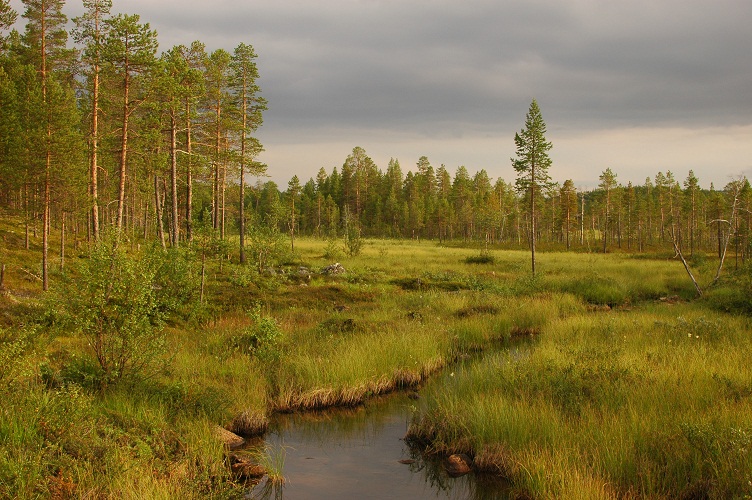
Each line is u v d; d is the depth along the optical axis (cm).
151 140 2656
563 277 2922
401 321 1681
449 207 9338
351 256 4181
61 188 2447
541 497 613
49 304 916
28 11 3056
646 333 1362
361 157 10312
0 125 2908
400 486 700
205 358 1155
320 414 995
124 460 631
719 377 880
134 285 913
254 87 3641
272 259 2989
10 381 734
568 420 780
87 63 2558
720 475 575
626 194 7569
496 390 944
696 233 8044
